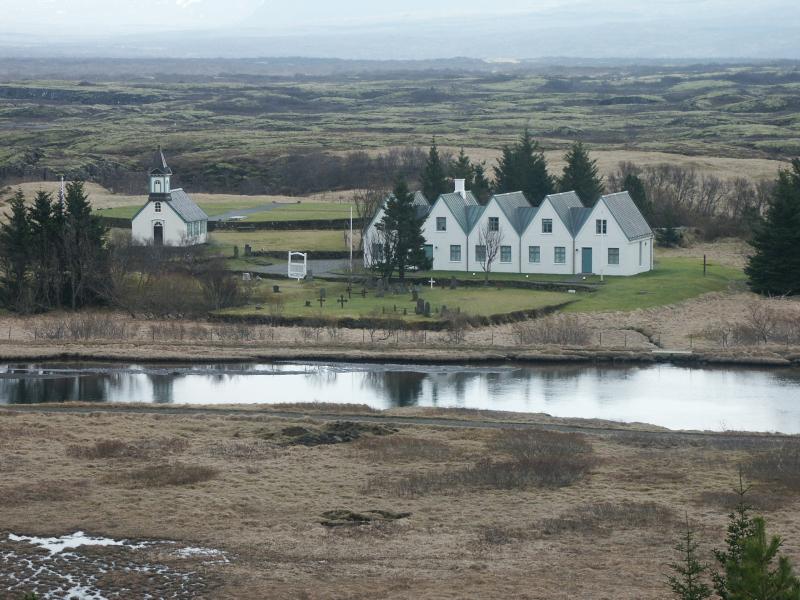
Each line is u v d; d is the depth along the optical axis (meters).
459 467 81.81
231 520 69.75
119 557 62.97
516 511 71.94
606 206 160.00
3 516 69.62
